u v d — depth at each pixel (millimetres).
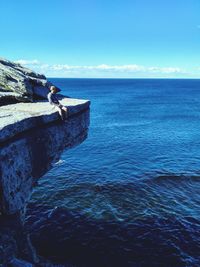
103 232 19672
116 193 25859
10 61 25094
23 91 20156
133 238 19094
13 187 12516
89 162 34781
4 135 11750
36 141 14445
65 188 26578
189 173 31297
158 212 22469
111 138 47938
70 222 20750
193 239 19125
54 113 16000
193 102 114438
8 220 12617
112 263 16812
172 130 55719
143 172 31375
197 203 24203
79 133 20266
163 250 17984
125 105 99688
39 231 19562
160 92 175625
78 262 16766
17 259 12094
